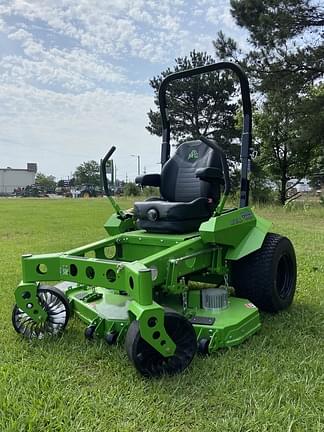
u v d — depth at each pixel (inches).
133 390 87.2
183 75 143.3
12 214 541.0
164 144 154.9
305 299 150.8
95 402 82.7
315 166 729.0
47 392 86.0
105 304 115.2
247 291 132.1
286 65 487.2
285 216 496.4
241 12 487.8
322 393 85.1
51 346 109.2
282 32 471.8
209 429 74.7
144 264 99.2
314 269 192.7
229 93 836.0
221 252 124.8
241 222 126.3
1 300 150.6
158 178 148.9
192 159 143.9
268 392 85.3
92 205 747.4
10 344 111.3
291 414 78.0
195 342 96.4
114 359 100.7
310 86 518.6
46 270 113.3
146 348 91.7
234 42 502.9
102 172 140.3
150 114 908.6
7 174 2642.7
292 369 95.3
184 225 122.2
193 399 83.9
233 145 797.9
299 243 269.3
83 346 108.8
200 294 114.2
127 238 125.8
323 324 124.0
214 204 132.1
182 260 109.6
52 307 117.8
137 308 89.7
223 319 108.1
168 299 118.9
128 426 75.4
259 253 131.2
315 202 654.5
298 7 467.2
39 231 358.0
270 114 581.0
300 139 525.0
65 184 2456.9
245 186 134.4
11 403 81.0
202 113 873.5
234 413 79.3
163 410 80.5
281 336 114.0
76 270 108.8
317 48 478.9
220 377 92.1
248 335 110.9
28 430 73.4
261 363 98.3
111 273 101.3
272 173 745.0
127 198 956.6
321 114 487.8
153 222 124.0
